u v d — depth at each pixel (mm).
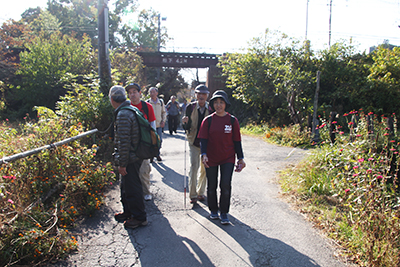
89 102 6875
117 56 17562
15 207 3010
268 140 11062
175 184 5305
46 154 3873
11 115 15867
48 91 15992
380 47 15172
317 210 3977
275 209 4129
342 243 3127
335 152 4836
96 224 3566
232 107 22516
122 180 3557
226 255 2922
